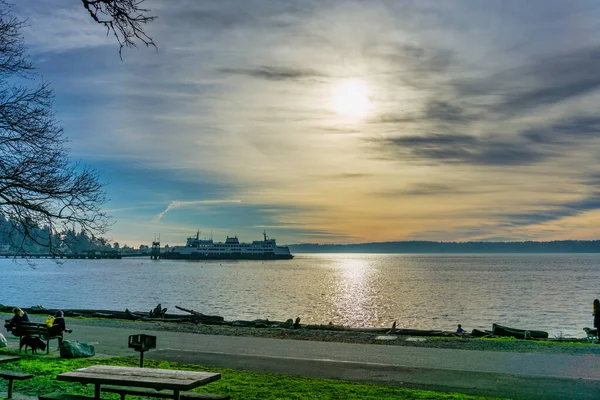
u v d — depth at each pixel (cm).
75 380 720
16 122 1086
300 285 10550
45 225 1182
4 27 1100
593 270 18350
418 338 1852
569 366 1337
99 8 850
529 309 5791
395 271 18612
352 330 2234
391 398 996
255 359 1435
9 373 915
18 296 7381
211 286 10112
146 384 687
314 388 1075
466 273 16475
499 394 1062
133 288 9325
